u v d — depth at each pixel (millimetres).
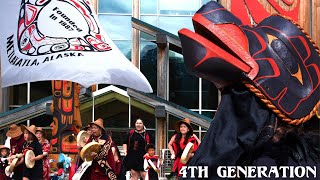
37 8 16203
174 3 25609
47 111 21734
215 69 3074
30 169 13461
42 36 15852
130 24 25359
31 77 15305
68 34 15977
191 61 3092
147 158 15391
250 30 3211
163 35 23344
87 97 23938
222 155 3031
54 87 17344
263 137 3088
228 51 3109
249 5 23609
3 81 15641
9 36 15938
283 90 3100
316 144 3168
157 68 23984
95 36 16141
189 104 25141
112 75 15531
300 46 3236
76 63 15305
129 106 24391
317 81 3236
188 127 13242
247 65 3072
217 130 3113
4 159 14508
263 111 3082
